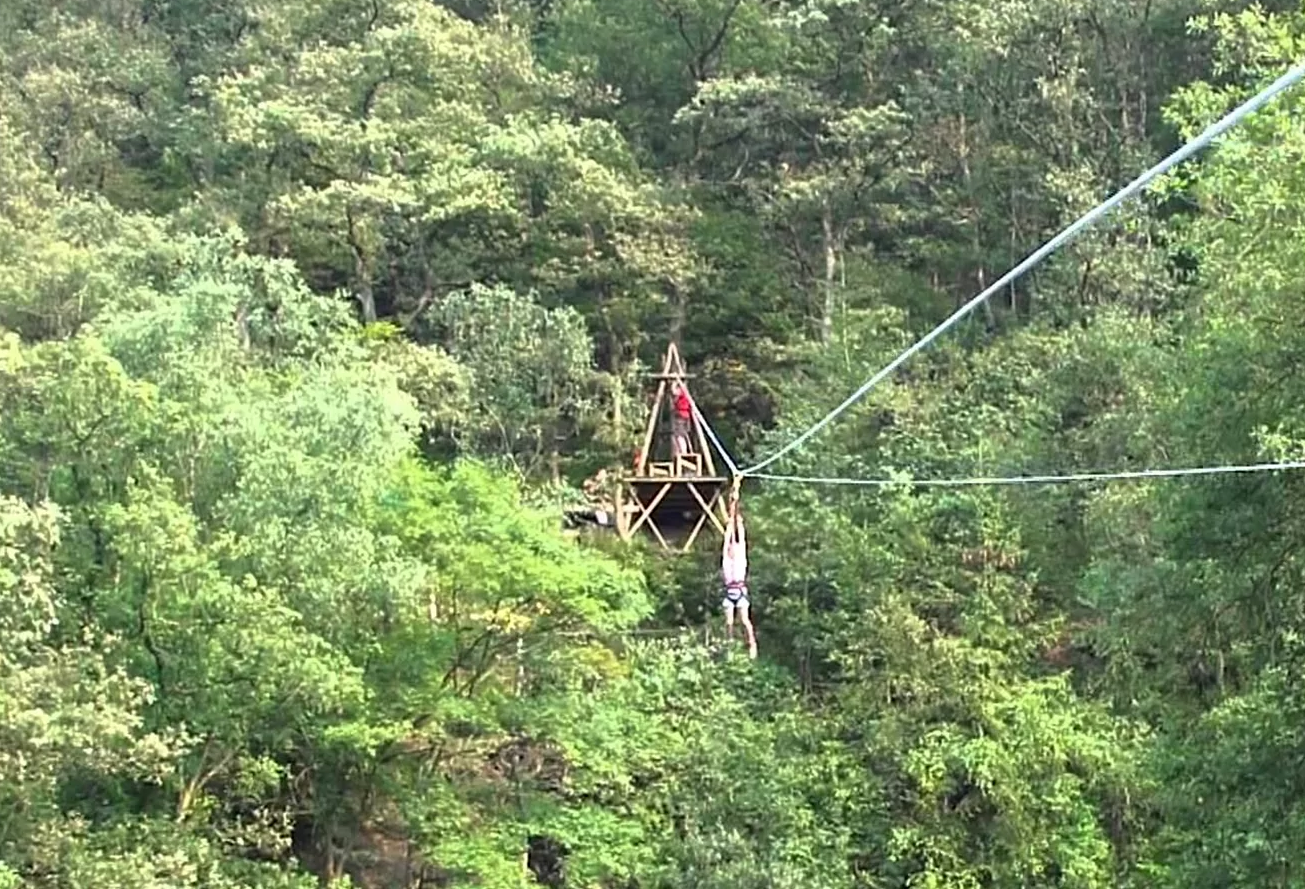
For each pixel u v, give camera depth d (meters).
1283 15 22.58
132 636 17.73
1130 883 19.67
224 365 22.56
